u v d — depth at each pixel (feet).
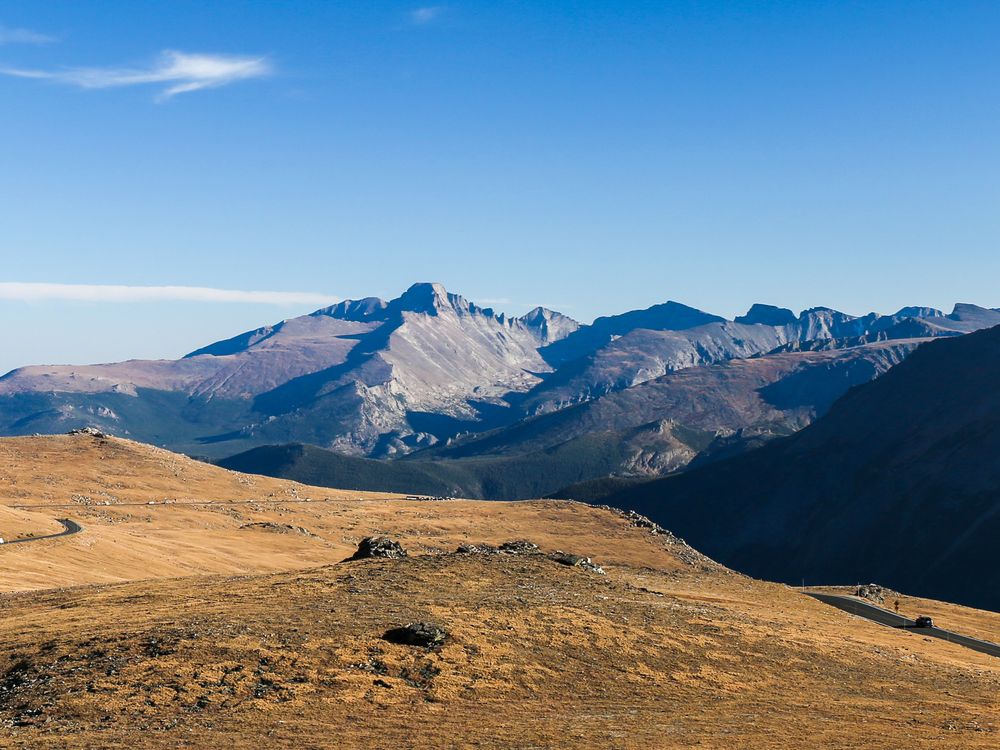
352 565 315.58
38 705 177.78
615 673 225.35
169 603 253.65
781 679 242.99
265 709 180.14
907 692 246.88
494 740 168.86
